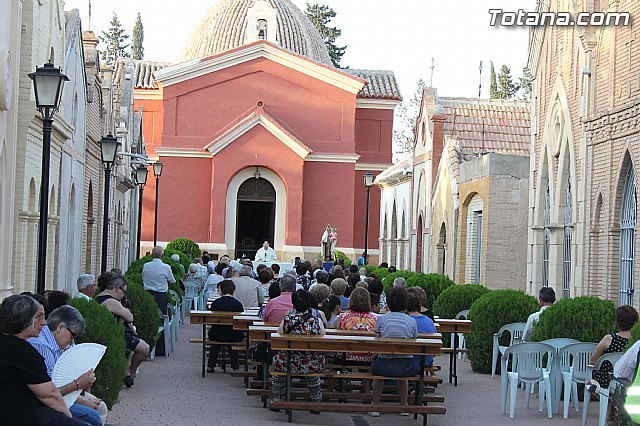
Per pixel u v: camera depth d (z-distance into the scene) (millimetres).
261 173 49562
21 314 7898
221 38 58656
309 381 13117
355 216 55250
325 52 63188
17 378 7812
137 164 41062
